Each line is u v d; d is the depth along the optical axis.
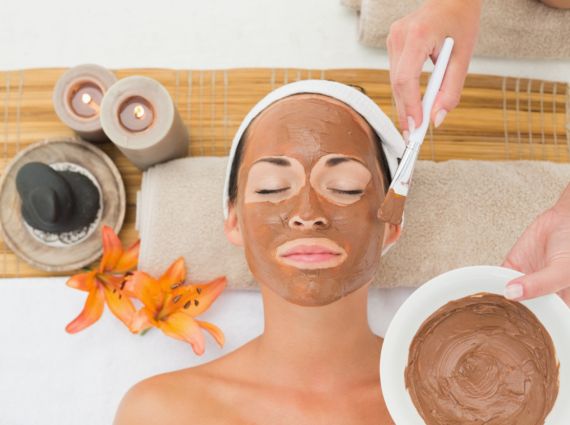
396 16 1.14
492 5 1.12
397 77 0.75
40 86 1.19
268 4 1.28
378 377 0.91
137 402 0.90
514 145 1.20
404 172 0.75
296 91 0.85
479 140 1.20
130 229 1.14
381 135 0.85
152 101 0.98
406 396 0.69
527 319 0.69
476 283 0.67
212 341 1.07
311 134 0.80
